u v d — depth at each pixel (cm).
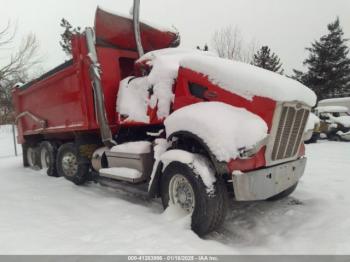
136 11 634
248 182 385
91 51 592
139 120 550
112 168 560
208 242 382
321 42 3712
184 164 421
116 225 417
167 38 712
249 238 428
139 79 580
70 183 693
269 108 395
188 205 435
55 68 698
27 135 931
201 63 465
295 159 479
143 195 589
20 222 426
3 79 2331
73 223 425
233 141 389
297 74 3822
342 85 3591
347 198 547
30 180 747
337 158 1030
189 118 428
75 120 673
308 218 462
